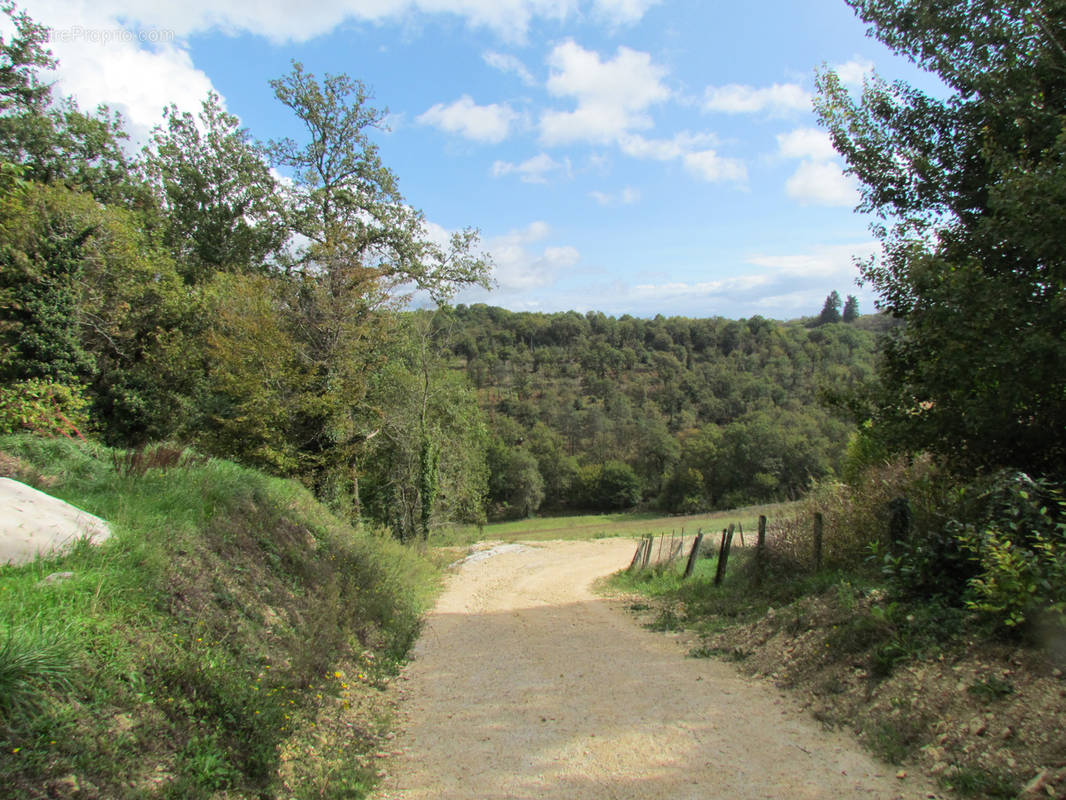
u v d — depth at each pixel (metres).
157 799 3.60
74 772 3.37
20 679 3.58
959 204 9.29
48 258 15.55
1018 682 4.79
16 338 14.48
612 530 46.94
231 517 8.36
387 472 25.98
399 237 25.20
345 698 6.55
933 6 9.02
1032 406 7.48
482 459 32.97
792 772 4.61
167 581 5.80
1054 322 6.85
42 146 26.88
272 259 26.48
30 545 5.29
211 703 4.73
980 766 4.23
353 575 10.88
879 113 10.17
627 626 10.91
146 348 19.61
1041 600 5.00
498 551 29.81
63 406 12.02
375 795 4.61
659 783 4.52
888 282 9.23
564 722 6.00
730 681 7.16
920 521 8.59
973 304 7.41
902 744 4.85
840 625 7.09
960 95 9.31
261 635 6.50
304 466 18.09
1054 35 8.12
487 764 5.09
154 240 26.16
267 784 4.43
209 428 18.38
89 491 7.51
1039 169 7.13
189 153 29.80
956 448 8.34
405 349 26.12
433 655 9.31
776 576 10.77
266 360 17.00
